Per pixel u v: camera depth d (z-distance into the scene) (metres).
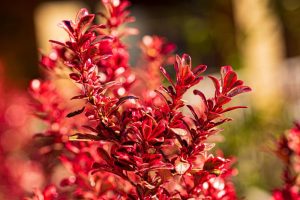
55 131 0.64
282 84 2.16
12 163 1.37
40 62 0.60
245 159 1.51
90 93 0.50
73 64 0.51
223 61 2.06
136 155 0.49
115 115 0.51
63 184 0.60
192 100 1.67
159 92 0.50
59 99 0.72
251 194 1.39
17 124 1.55
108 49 0.54
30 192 1.17
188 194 0.52
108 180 0.60
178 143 0.52
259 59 2.09
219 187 0.56
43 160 1.16
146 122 0.50
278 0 2.14
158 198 0.51
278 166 1.52
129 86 0.61
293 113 1.90
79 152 0.61
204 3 2.09
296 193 0.65
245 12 2.06
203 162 0.54
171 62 0.73
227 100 0.49
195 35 2.11
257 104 1.90
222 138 0.63
